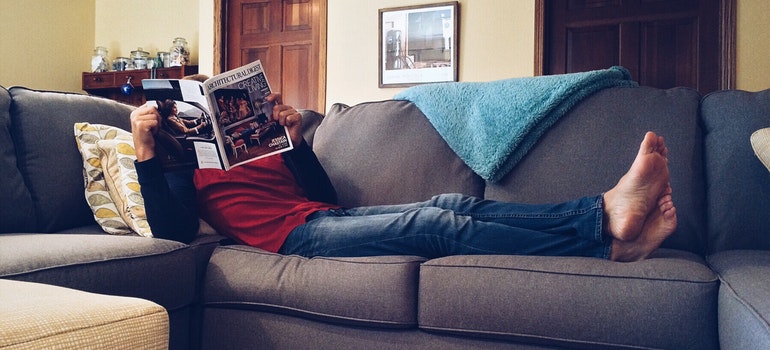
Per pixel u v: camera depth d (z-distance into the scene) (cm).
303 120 222
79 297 86
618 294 114
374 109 206
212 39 522
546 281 120
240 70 159
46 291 89
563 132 177
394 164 191
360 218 153
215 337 151
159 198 153
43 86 553
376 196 190
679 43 405
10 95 180
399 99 207
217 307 152
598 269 120
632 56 414
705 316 110
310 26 507
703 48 399
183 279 148
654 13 409
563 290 118
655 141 127
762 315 88
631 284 115
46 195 172
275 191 177
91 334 77
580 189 168
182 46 544
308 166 182
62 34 570
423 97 199
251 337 147
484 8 439
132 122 151
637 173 125
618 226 127
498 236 137
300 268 144
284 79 515
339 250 149
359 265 138
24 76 538
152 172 152
